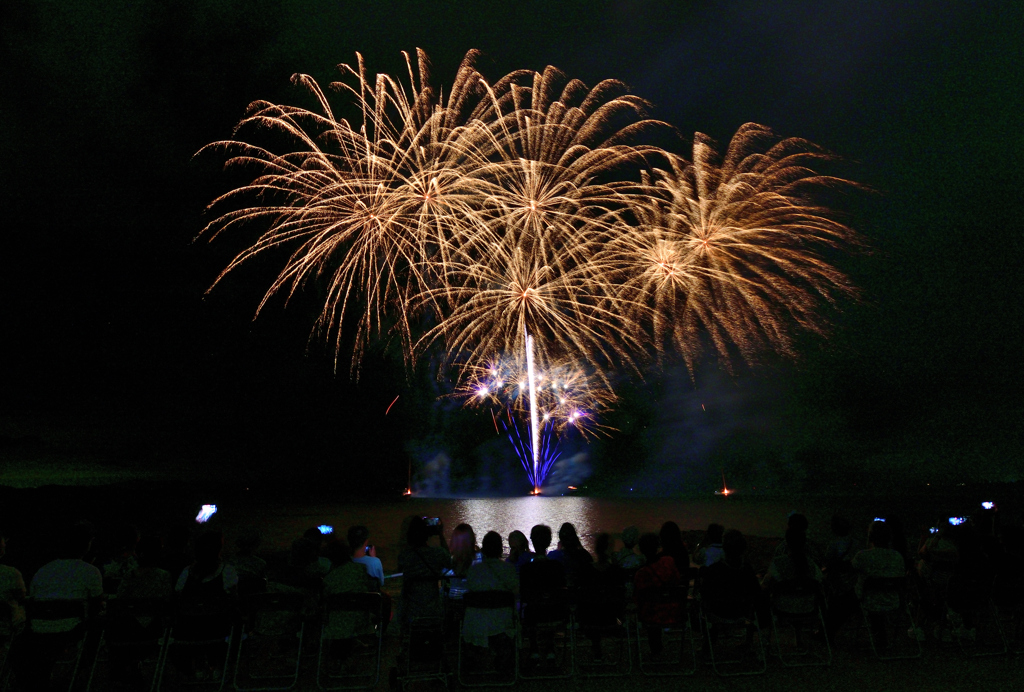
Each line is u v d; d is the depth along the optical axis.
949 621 8.59
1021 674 7.41
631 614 9.59
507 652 7.49
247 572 7.80
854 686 7.09
